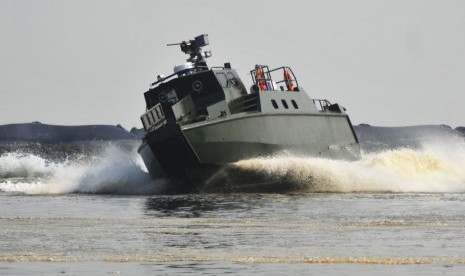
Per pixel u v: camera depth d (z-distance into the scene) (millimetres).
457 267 42438
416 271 41281
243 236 55344
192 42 121562
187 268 42188
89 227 61031
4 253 47156
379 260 44188
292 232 57688
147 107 116375
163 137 102688
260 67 116250
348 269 41906
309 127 118875
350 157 127625
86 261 44312
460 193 108188
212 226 62094
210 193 109000
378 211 75625
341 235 55750
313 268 42219
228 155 105750
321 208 80500
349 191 113188
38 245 50531
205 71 111875
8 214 74875
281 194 106250
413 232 57188
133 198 101562
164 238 54312
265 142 109500
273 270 41625
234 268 42156
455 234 56188
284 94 116562
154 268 42156
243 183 109000
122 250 48531
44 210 80938
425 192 110688
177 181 108688
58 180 125188
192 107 110125
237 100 112938
